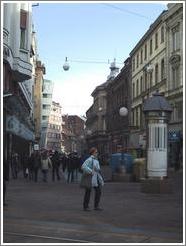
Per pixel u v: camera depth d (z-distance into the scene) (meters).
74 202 17.14
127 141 75.25
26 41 39.06
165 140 21.25
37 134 99.69
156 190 20.75
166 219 13.14
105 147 108.00
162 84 56.41
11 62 34.34
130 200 18.08
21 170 46.97
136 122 70.69
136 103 71.00
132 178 29.78
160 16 57.19
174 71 53.19
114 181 29.84
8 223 11.95
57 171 31.98
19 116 45.06
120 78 85.00
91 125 132.12
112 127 94.25
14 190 22.38
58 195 19.84
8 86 35.34
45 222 12.26
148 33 62.72
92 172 14.84
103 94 114.06
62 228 11.33
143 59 66.81
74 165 30.48
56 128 167.38
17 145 48.41
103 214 14.07
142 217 13.51
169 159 51.94
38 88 101.62
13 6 36.62
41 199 18.09
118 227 11.70
